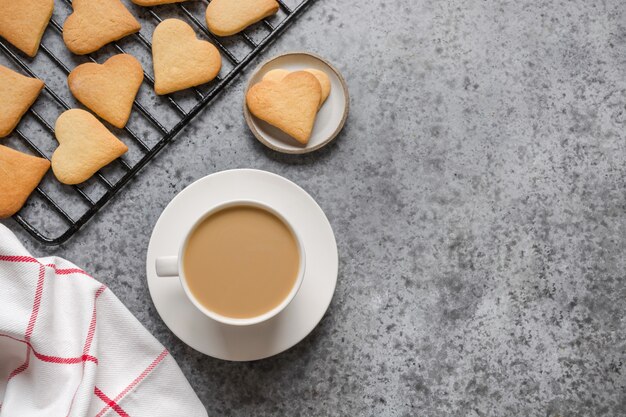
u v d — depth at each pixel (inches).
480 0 39.3
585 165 39.2
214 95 37.7
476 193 38.9
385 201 38.6
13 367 36.0
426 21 39.1
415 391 38.3
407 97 38.9
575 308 38.9
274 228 35.3
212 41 38.5
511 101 39.2
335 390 38.1
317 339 38.2
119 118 37.4
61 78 38.1
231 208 35.2
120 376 35.9
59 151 37.2
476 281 38.7
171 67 37.5
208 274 35.1
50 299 35.2
